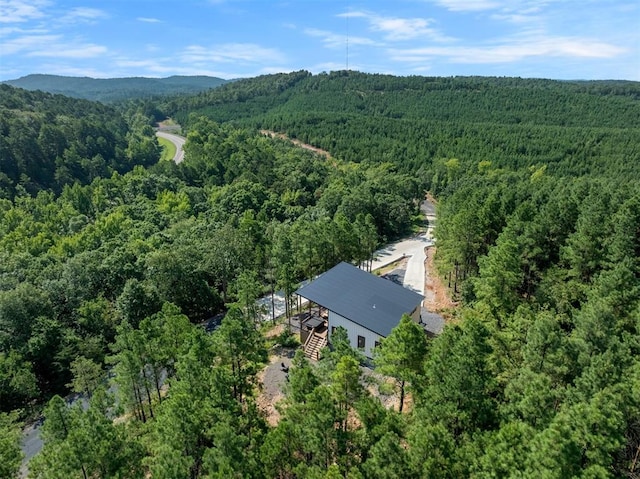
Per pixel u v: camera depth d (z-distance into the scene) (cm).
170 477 2438
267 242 7338
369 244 7088
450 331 3219
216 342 3584
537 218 5266
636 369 2825
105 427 2761
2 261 6981
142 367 3700
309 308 5781
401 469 2311
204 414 2831
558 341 2983
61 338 5162
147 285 5925
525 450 2250
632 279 3803
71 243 8456
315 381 2944
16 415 4128
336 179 12325
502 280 4175
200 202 11469
